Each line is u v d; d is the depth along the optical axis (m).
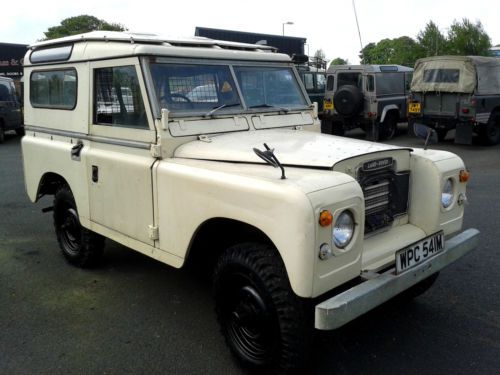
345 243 2.74
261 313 2.92
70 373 3.23
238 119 3.98
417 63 13.92
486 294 4.23
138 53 3.60
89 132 4.22
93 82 4.12
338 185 2.72
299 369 2.90
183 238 3.36
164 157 3.54
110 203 4.04
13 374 3.22
